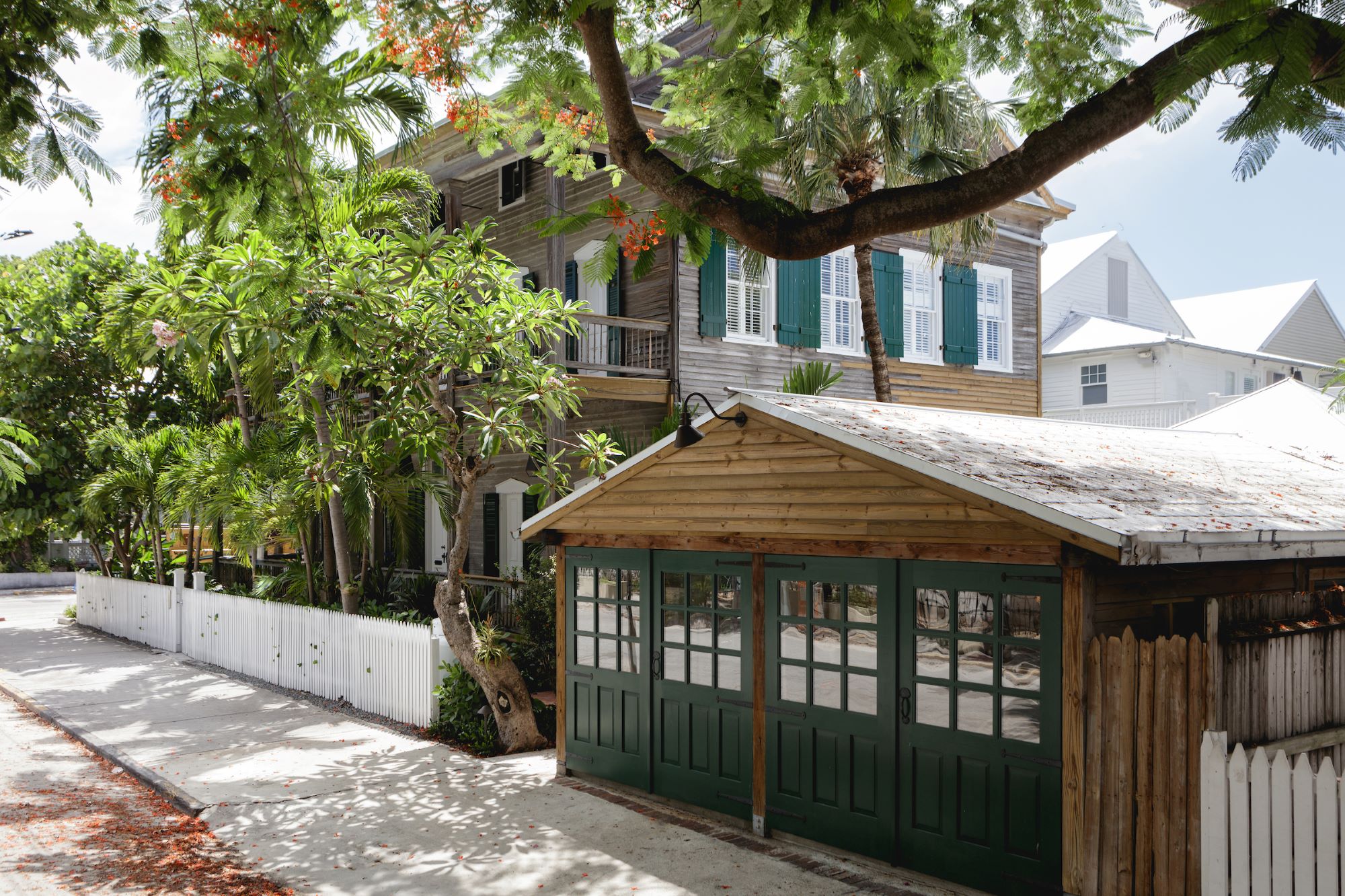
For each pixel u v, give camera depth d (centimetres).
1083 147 565
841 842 742
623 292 1712
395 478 1493
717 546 841
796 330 1733
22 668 1705
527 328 1168
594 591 973
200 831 829
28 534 2677
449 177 1833
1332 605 765
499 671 1102
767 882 695
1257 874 532
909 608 700
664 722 896
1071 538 577
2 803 920
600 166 1706
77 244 2358
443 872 723
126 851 779
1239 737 658
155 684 1538
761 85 694
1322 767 509
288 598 1753
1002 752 644
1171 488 726
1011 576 640
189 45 680
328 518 1777
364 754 1081
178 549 2973
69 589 3553
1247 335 3312
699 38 1644
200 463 1716
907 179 1443
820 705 760
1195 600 692
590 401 1823
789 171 1388
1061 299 3167
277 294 935
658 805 887
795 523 769
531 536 1030
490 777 986
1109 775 602
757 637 808
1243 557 625
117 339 1537
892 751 707
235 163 668
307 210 744
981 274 2047
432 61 758
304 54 673
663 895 673
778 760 790
